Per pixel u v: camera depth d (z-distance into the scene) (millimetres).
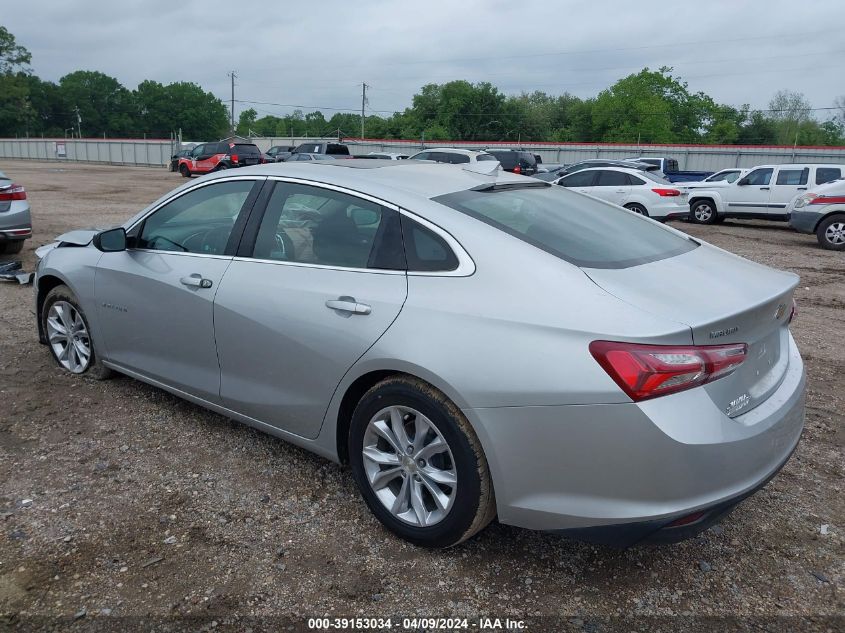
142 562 2816
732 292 2709
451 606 2609
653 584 2766
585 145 49469
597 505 2453
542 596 2678
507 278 2664
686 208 16516
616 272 2689
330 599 2633
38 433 3932
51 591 2631
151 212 4066
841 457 3889
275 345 3270
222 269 3549
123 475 3496
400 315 2820
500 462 2586
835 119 81000
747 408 2619
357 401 3131
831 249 13367
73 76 134125
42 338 5031
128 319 4094
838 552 3000
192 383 3805
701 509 2402
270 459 3703
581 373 2400
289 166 3596
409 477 2904
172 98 137375
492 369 2549
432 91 95750
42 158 66250
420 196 3061
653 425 2320
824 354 5922
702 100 86688
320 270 3178
